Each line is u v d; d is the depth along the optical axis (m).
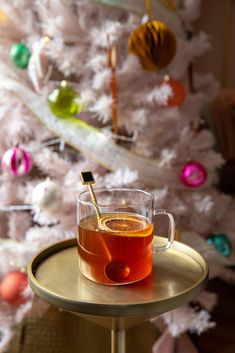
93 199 0.48
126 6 0.85
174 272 0.49
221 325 1.05
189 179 0.85
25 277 0.84
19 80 0.89
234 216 0.99
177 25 0.92
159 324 0.87
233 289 1.22
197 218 0.91
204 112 1.27
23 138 0.95
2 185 0.93
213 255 0.88
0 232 0.99
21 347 0.90
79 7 0.86
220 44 1.40
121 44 0.88
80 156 0.94
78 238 0.48
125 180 0.80
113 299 0.43
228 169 1.27
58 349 0.89
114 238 0.44
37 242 0.83
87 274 0.47
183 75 0.97
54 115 0.85
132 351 0.88
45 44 0.81
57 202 0.79
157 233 0.89
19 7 0.88
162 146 0.94
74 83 0.92
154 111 0.89
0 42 0.90
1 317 0.87
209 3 1.37
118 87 0.87
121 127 0.91
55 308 0.89
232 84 1.43
